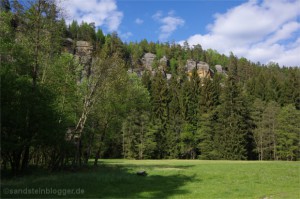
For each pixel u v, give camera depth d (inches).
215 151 3415.4
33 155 1423.5
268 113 3395.7
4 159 1121.4
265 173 1270.9
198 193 810.8
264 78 4940.9
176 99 4237.2
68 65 1314.0
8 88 924.0
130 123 3378.4
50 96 1075.9
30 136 1000.2
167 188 870.4
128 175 1082.1
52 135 1052.5
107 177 960.9
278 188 936.9
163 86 4234.7
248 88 4685.0
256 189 908.0
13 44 1012.5
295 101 4212.6
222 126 3499.0
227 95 3585.1
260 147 3410.4
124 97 1581.0
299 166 1557.6
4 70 949.2
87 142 1696.6
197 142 3718.0
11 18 1031.0
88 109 1369.3
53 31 1106.7
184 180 1045.8
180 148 3720.5
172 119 3890.3
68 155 1359.5
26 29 1068.5
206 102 3973.9
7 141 930.1
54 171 1211.9
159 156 3695.9
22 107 969.5
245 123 3553.2
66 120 1218.0
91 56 1437.0
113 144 3479.3
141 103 1817.2
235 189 894.4
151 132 3479.3
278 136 3309.5
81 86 1408.7
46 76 1195.9
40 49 1102.4
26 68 1055.0
